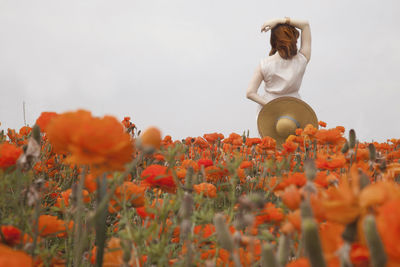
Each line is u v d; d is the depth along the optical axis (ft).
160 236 3.81
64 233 3.90
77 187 3.69
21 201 3.44
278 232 3.41
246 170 7.77
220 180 6.12
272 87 22.17
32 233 3.37
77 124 2.75
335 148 8.75
